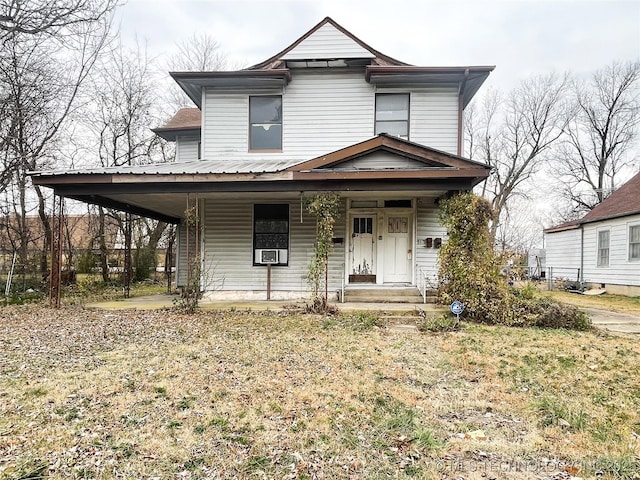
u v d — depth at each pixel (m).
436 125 11.57
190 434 3.39
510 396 4.33
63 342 6.60
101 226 19.73
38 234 21.53
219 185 9.20
